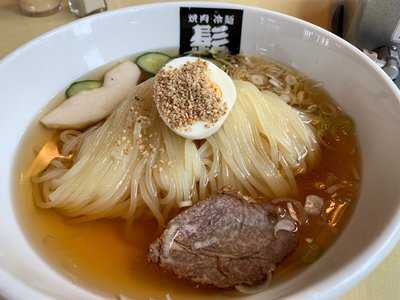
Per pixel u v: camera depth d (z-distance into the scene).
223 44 0.20
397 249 0.15
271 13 0.18
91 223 0.16
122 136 0.17
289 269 0.14
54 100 0.18
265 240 0.14
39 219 0.16
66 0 0.25
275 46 0.19
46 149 0.18
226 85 0.17
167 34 0.20
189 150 0.16
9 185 0.16
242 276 0.14
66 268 0.14
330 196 0.16
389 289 0.14
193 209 0.15
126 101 0.18
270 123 0.17
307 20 0.23
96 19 0.18
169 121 0.16
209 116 0.16
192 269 0.14
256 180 0.17
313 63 0.18
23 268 0.13
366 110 0.16
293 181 0.17
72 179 0.16
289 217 0.15
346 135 0.17
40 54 0.17
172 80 0.16
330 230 0.15
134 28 0.19
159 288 0.14
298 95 0.19
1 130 0.16
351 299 0.14
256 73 0.19
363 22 0.20
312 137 0.18
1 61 0.16
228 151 0.17
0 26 0.23
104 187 0.16
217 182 0.16
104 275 0.14
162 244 0.14
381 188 0.14
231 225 0.15
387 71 0.19
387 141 0.15
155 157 0.17
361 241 0.12
